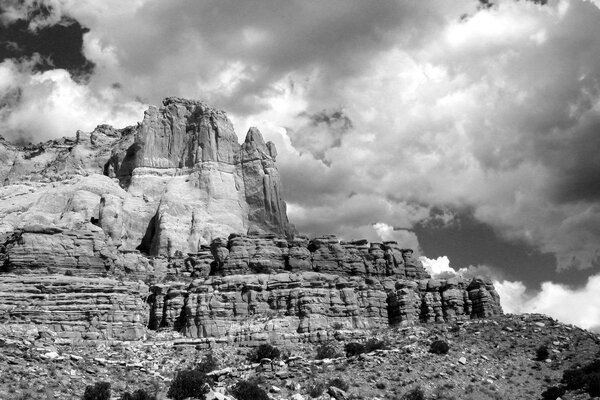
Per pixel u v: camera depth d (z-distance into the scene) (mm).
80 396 76688
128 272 115125
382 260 123000
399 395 83812
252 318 105125
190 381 79125
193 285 109562
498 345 102625
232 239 117125
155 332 104750
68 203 134875
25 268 105688
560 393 87062
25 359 82875
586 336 107688
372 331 107438
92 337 99125
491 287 117562
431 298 115188
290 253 116125
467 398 85562
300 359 91812
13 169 169125
